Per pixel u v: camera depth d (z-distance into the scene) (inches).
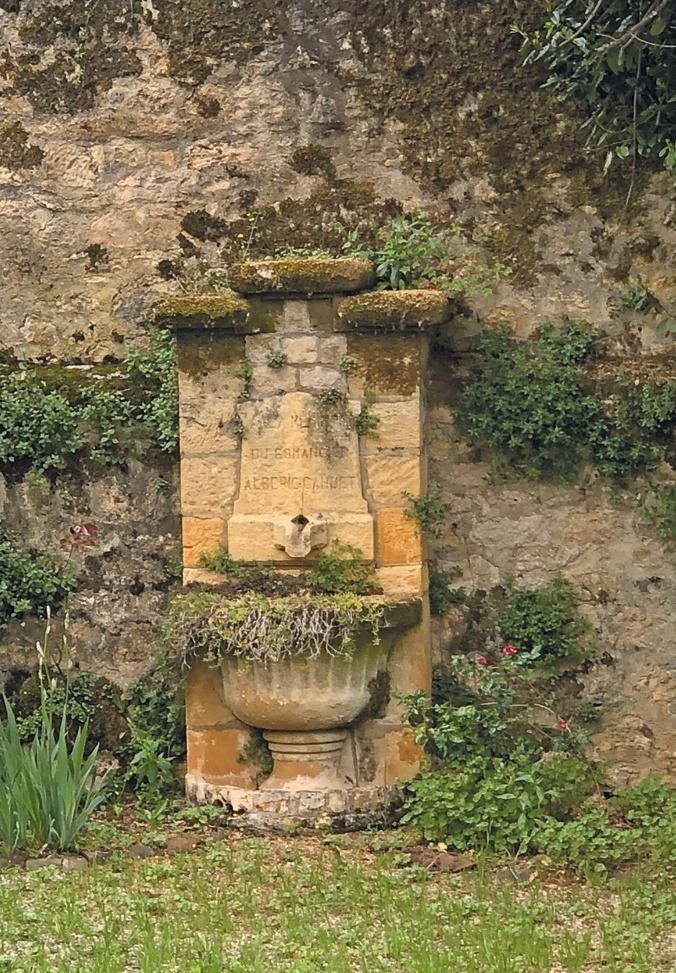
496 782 336.8
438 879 314.0
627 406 366.9
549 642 370.3
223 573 355.3
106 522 380.2
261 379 354.9
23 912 288.8
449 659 373.1
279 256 379.9
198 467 356.5
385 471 354.3
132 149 385.4
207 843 335.0
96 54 385.7
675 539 368.8
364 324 349.4
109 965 257.9
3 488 382.3
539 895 302.5
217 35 382.3
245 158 382.3
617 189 372.8
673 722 368.8
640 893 301.9
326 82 379.9
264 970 259.1
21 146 388.2
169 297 356.2
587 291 373.7
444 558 374.0
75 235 387.9
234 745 358.6
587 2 366.0
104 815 356.8
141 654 378.6
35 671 380.5
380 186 378.6
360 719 355.6
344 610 339.9
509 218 375.6
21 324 388.8
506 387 370.3
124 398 379.9
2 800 324.8
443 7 376.5
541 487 372.8
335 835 341.7
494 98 375.2
